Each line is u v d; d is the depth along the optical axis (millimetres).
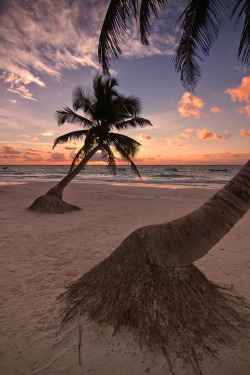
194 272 2365
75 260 4133
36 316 2396
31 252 4500
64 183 10242
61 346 1983
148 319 2049
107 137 12242
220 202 1883
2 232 5922
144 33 3123
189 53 3494
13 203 11086
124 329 2090
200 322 2072
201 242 1949
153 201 12781
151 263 2188
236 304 2590
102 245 5090
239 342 2012
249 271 3828
